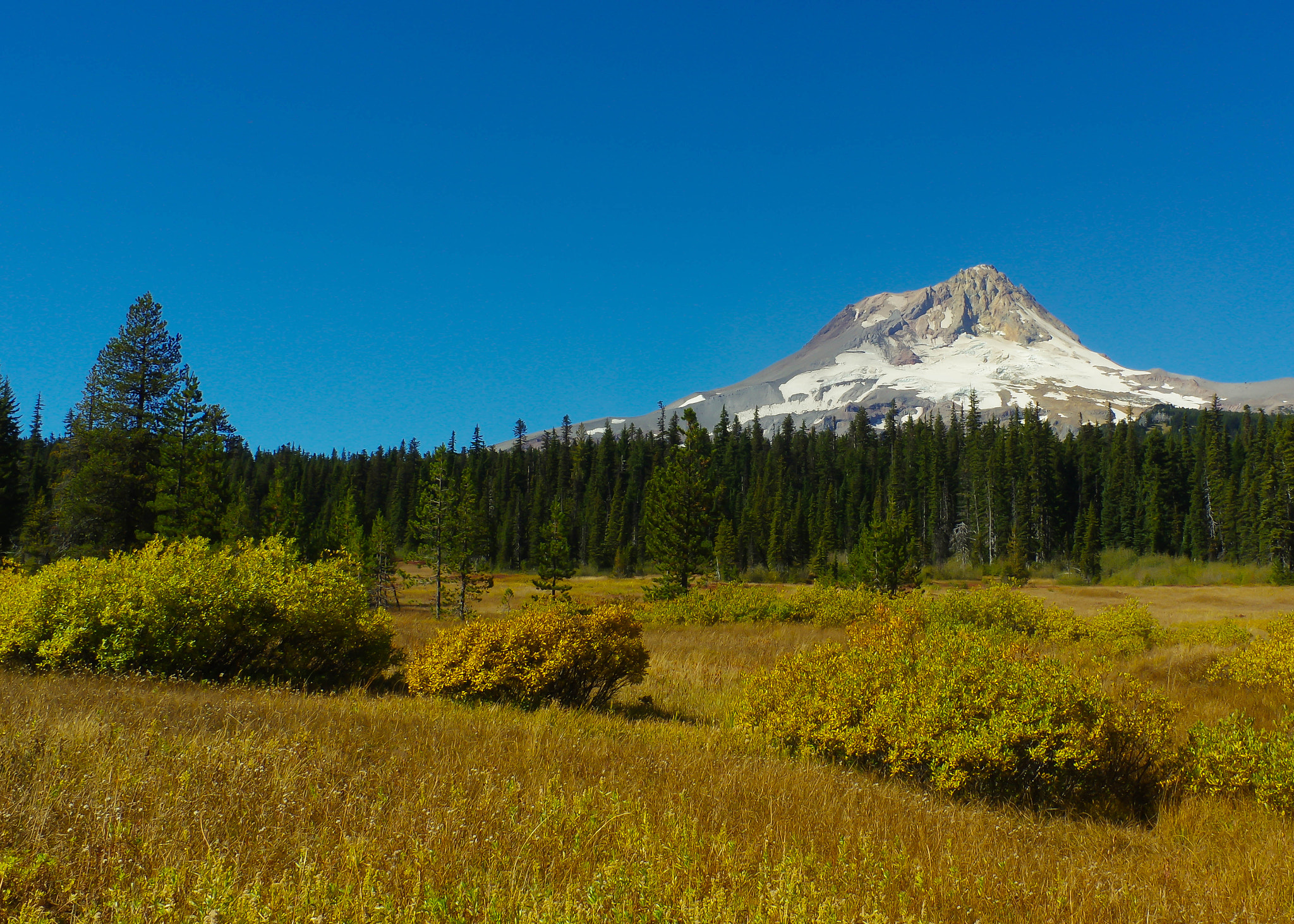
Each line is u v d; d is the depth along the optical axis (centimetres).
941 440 11525
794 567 8806
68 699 798
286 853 406
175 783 507
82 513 3528
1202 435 10281
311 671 1309
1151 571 7750
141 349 3725
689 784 642
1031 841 595
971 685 796
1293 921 432
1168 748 799
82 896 328
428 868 389
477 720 900
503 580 8131
